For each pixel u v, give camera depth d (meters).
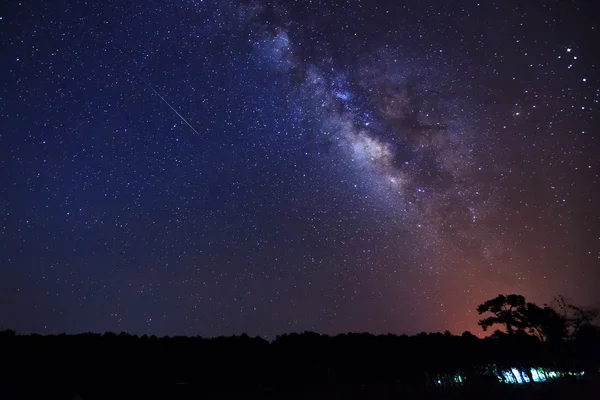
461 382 20.08
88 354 16.58
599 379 20.34
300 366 19.05
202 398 15.16
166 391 15.34
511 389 18.41
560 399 16.55
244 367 18.19
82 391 13.99
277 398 15.74
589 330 24.52
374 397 16.59
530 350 23.70
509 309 25.28
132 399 14.60
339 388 17.80
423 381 19.55
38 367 14.98
